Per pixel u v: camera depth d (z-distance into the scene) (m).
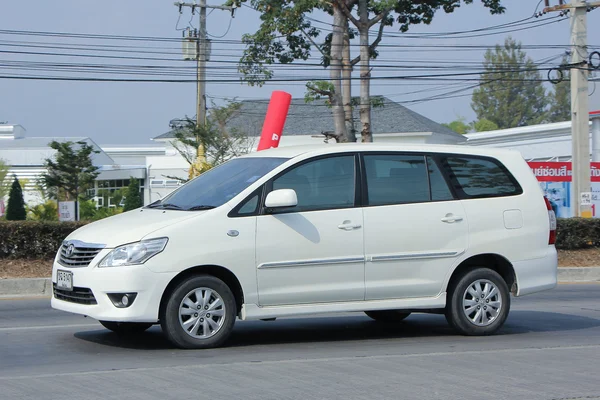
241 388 8.40
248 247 10.56
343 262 11.06
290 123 63.84
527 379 9.02
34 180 64.00
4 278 18.12
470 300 11.95
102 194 64.19
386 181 11.55
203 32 39.38
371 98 36.91
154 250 10.14
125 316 10.03
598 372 9.45
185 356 10.17
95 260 10.20
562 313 15.39
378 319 13.78
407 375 9.15
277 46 37.09
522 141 59.25
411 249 11.45
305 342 11.56
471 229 11.85
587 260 24.88
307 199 11.04
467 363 9.91
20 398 7.95
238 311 10.82
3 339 11.61
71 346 11.01
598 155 45.44
